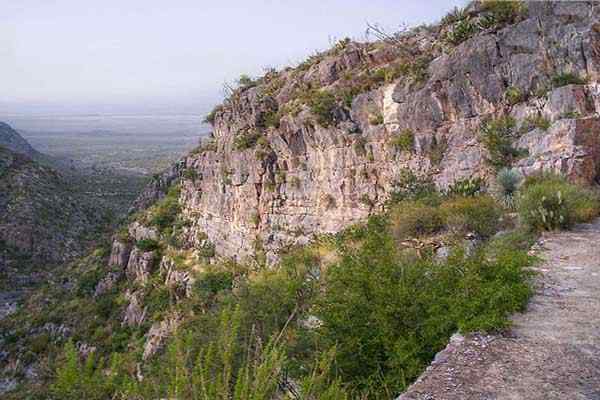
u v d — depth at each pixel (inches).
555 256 504.1
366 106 1245.7
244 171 1664.6
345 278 348.5
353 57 1434.5
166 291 1897.1
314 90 1443.2
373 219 898.7
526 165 819.4
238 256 1669.5
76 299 2714.1
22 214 4261.8
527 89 939.3
